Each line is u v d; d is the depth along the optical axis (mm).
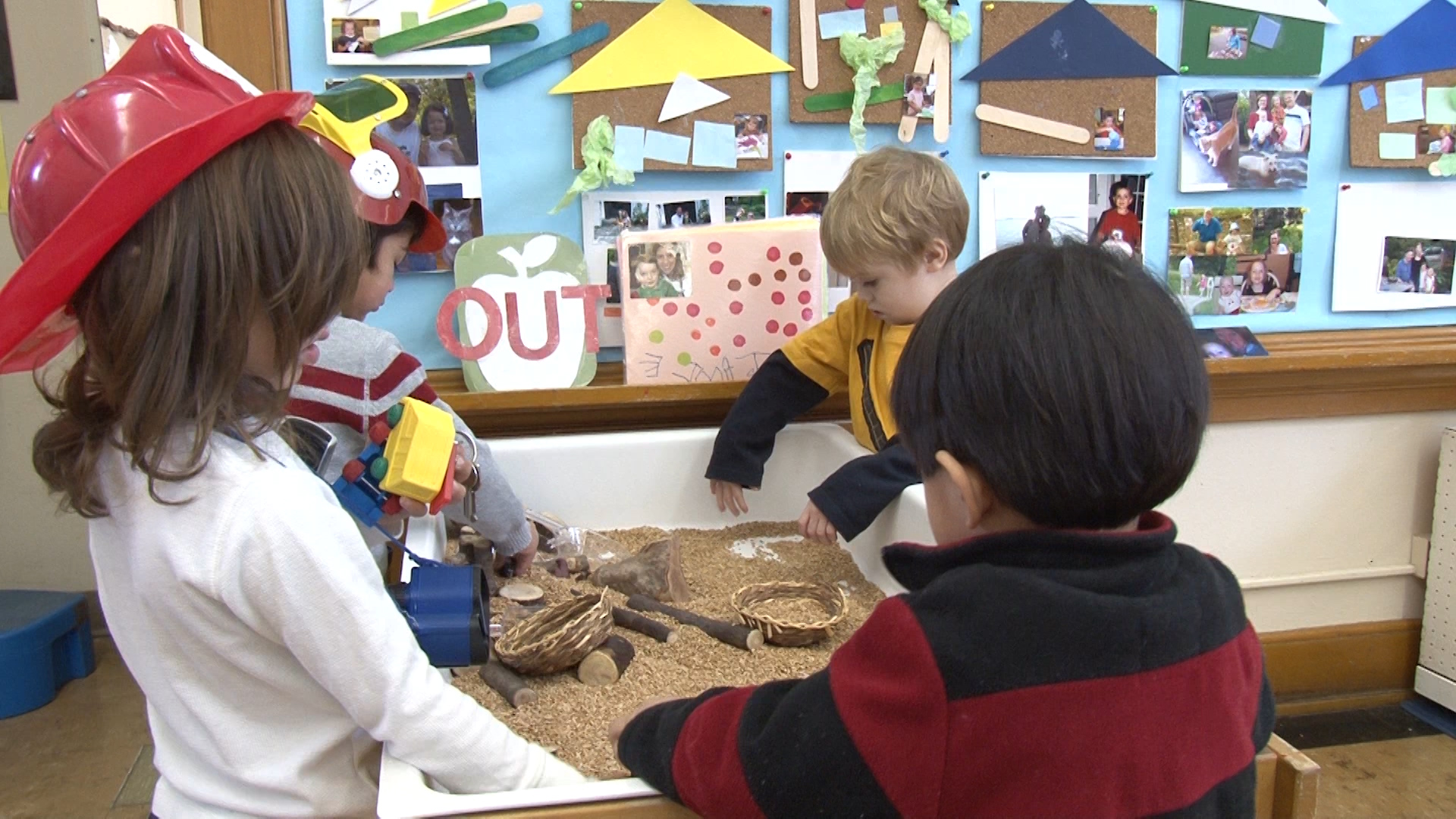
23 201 608
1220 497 1692
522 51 1382
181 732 688
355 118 996
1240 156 1570
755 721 592
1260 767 714
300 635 628
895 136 1490
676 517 1365
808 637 972
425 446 858
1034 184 1522
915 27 1454
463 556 1181
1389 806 1492
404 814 604
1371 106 1592
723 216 1466
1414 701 1799
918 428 592
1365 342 1628
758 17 1427
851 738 535
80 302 609
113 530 671
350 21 1329
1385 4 1576
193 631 645
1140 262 608
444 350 1435
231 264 595
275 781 680
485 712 687
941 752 518
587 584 1145
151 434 598
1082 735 512
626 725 688
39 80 1935
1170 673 535
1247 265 1608
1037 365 532
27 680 1803
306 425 807
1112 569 537
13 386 2004
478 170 1393
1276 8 1538
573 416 1433
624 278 1382
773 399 1325
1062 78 1494
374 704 639
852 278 1203
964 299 573
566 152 1414
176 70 638
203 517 619
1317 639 1774
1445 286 1675
